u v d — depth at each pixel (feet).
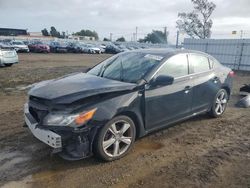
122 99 13.96
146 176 12.82
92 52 137.49
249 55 63.16
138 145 16.15
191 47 75.72
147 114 15.33
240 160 14.51
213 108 20.99
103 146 13.48
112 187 11.94
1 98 27.25
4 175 12.69
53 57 94.73
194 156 14.92
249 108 25.34
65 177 12.60
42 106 13.26
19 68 54.13
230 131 18.90
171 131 18.53
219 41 68.85
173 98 16.69
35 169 13.23
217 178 12.69
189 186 12.02
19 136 16.94
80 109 12.67
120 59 18.08
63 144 12.55
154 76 15.66
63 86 14.26
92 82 14.97
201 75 19.03
